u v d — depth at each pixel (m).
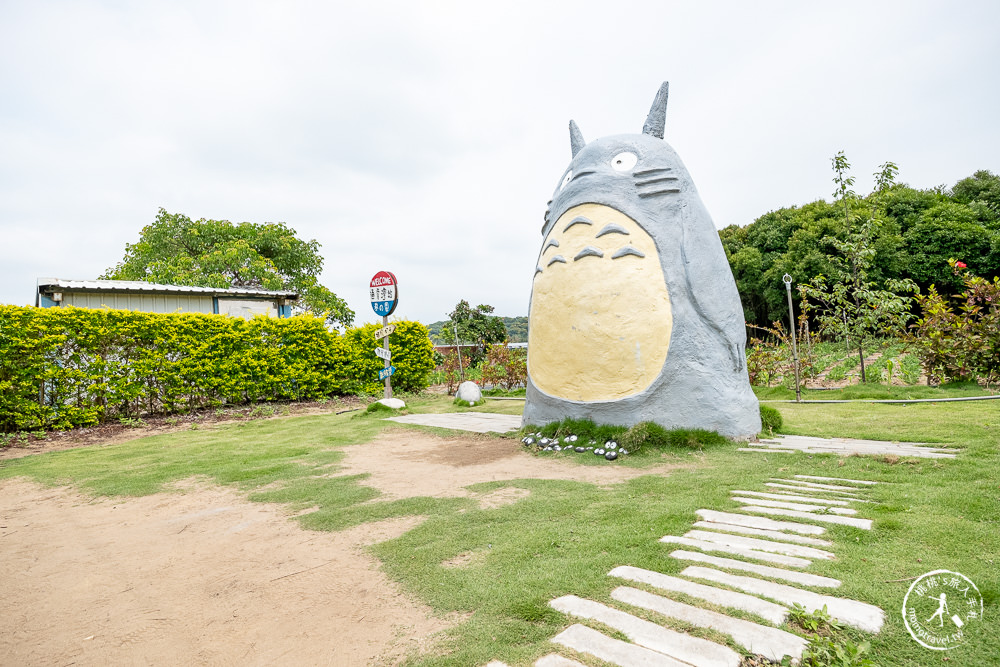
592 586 3.04
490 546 3.83
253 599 3.25
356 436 9.42
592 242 7.50
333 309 26.45
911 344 12.12
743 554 3.33
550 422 7.77
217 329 13.56
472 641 2.55
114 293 15.00
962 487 4.30
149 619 3.06
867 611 2.53
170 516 5.17
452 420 11.03
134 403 12.23
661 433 6.87
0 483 6.89
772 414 7.71
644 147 7.77
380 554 3.82
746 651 2.28
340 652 2.57
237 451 8.37
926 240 23.22
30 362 10.42
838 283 14.09
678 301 7.14
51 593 3.50
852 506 4.13
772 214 31.19
